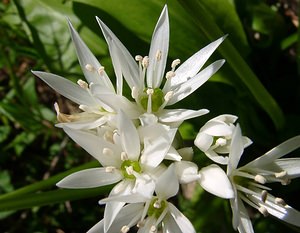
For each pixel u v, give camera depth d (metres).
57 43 0.07
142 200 0.05
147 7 0.06
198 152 0.05
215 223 0.07
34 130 0.09
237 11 0.07
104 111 0.05
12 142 0.09
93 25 0.07
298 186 0.07
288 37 0.08
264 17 0.07
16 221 0.09
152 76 0.05
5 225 0.09
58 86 0.05
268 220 0.07
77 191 0.06
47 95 0.09
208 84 0.07
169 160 0.05
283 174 0.05
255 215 0.08
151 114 0.05
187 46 0.07
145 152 0.05
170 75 0.05
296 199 0.07
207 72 0.05
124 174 0.05
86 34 0.07
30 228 0.09
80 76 0.07
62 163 0.09
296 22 0.08
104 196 0.09
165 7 0.05
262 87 0.06
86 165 0.06
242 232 0.05
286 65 0.08
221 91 0.07
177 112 0.05
